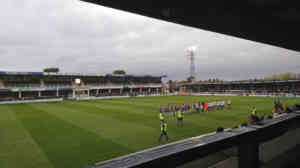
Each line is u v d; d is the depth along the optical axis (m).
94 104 37.75
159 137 12.59
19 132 14.52
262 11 3.32
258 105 30.92
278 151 4.09
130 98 56.31
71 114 23.92
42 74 62.38
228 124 16.47
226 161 3.90
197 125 16.16
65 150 10.33
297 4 3.09
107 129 15.12
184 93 77.25
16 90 53.81
